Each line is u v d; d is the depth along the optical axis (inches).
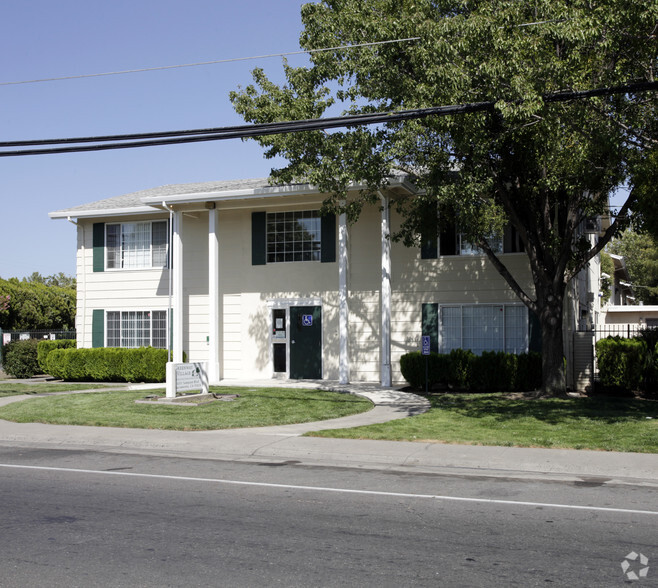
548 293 665.6
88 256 973.8
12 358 987.3
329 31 591.2
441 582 200.7
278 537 247.9
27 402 674.8
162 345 928.3
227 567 214.1
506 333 772.0
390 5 569.3
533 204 669.3
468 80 498.3
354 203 671.1
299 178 662.5
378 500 308.2
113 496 315.3
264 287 879.1
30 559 222.4
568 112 486.3
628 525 265.6
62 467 393.1
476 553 229.0
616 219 621.3
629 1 449.7
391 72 561.3
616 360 672.4
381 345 792.9
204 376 695.7
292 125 444.5
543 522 270.1
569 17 471.2
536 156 575.8
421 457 404.8
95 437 487.2
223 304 896.9
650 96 504.7
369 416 563.8
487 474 372.8
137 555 226.4
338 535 250.8
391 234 822.5
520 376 712.4
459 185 573.6
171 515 279.9
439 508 293.0
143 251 945.5
